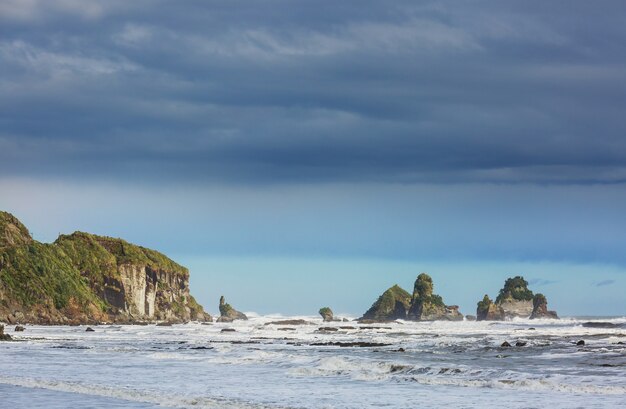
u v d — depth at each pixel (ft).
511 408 120.26
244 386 150.51
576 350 248.32
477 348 272.51
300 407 122.11
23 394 135.03
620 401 126.31
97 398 130.21
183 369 187.83
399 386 149.79
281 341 345.31
